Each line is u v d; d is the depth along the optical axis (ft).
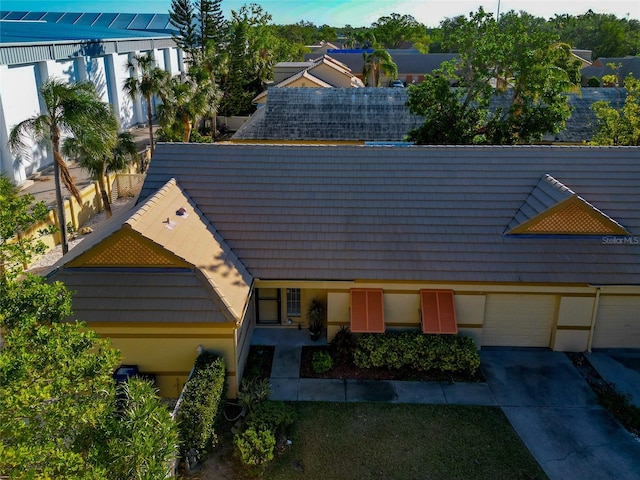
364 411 48.01
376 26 429.38
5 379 24.23
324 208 59.88
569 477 41.11
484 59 96.48
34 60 115.14
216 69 169.17
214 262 52.11
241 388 49.88
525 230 56.95
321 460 42.37
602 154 64.64
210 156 65.10
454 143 100.17
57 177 71.36
